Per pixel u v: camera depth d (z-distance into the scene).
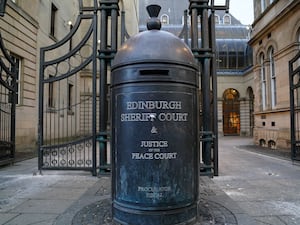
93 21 7.50
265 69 15.92
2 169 8.28
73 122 21.55
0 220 3.98
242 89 34.84
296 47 12.70
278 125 14.12
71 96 21.80
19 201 4.91
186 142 3.65
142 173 3.51
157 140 3.50
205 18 7.28
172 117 3.55
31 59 14.95
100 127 7.25
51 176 7.14
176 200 3.53
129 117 3.60
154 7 4.12
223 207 4.41
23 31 14.05
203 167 6.95
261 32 15.90
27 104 14.48
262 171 7.73
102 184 6.21
